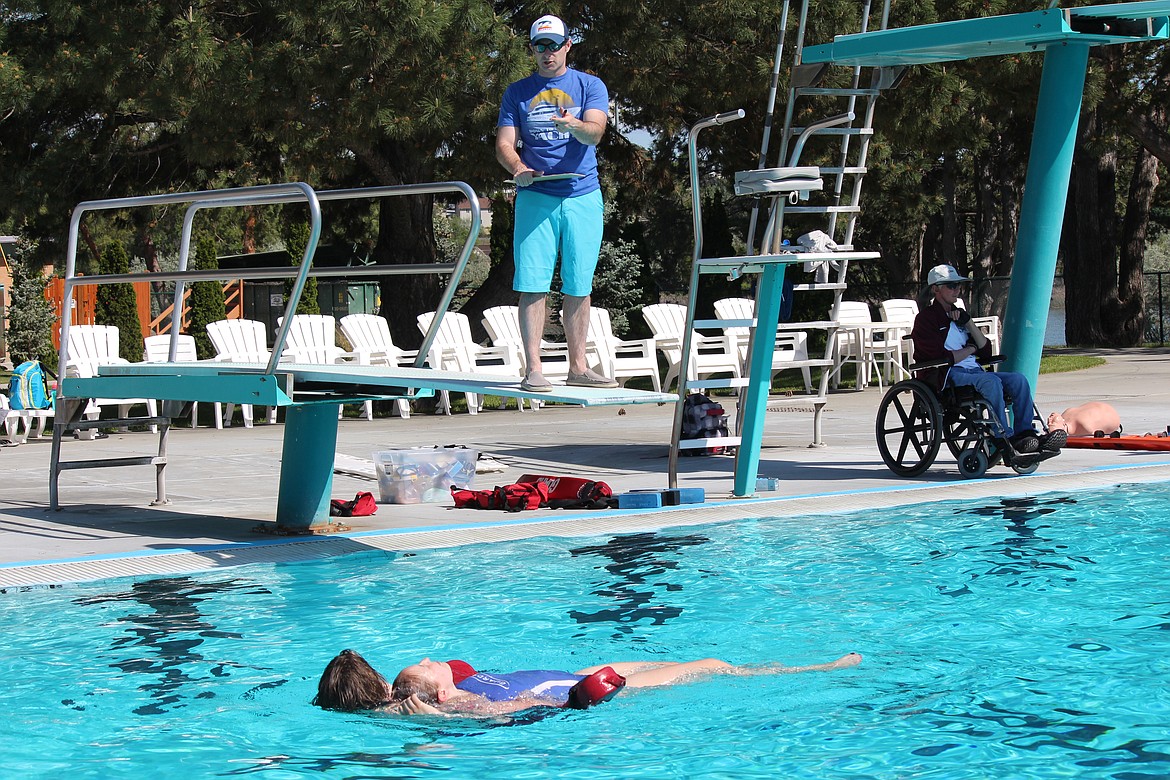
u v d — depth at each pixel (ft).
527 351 23.44
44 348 106.01
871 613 17.07
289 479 24.20
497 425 47.73
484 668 14.89
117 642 16.22
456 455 29.22
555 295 106.63
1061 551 20.88
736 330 56.85
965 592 18.13
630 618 17.07
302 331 53.98
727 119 25.85
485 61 49.11
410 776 11.34
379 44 46.78
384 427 47.80
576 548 22.29
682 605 17.76
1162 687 13.37
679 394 27.17
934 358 29.37
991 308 95.09
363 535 23.39
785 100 57.47
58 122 64.85
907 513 25.25
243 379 22.50
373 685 13.38
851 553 21.24
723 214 83.30
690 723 12.69
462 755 11.94
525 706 13.34
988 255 126.21
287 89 49.06
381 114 48.11
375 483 31.76
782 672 14.38
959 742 11.80
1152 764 11.03
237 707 13.55
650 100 55.93
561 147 23.63
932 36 29.86
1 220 67.41
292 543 22.68
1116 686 13.46
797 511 25.43
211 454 39.14
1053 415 30.12
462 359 54.24
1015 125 95.14
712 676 14.21
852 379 67.56
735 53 55.11
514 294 70.18
